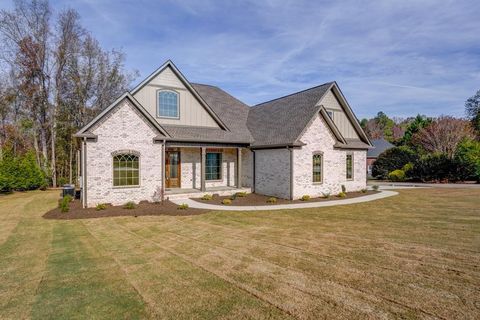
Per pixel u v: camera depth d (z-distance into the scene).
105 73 33.59
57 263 6.67
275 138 17.69
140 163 15.04
